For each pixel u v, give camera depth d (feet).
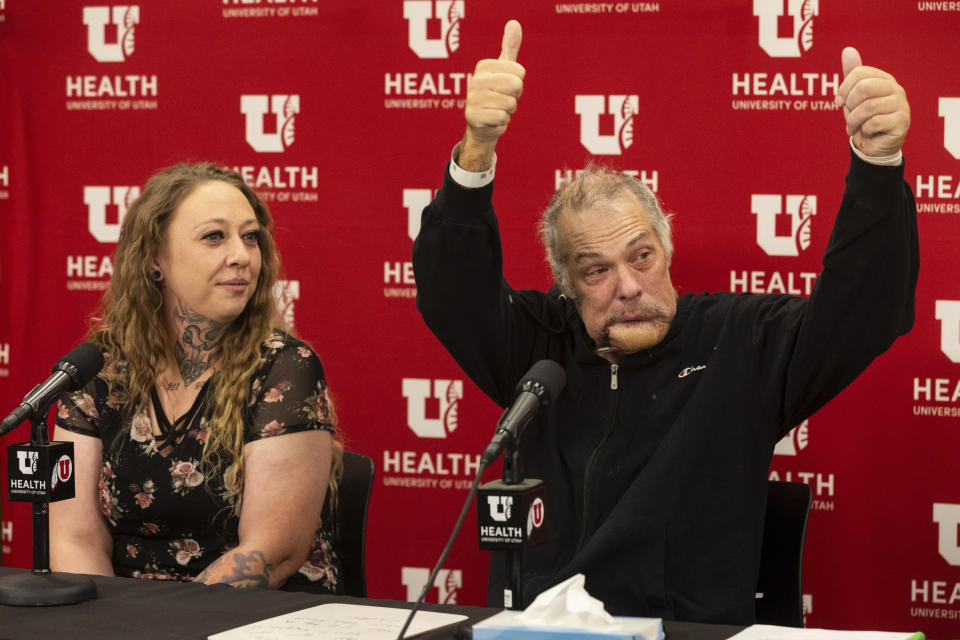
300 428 7.21
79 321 10.49
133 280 7.50
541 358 7.20
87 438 7.44
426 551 9.98
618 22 9.26
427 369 9.87
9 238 10.58
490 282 6.57
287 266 10.05
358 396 10.01
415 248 6.59
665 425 6.79
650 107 9.27
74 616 5.07
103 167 10.36
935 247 8.86
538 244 9.53
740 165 9.14
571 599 4.47
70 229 10.46
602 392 6.97
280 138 9.99
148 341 7.47
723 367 6.74
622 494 6.75
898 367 8.98
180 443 7.26
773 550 7.43
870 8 8.82
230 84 10.05
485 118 5.74
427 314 6.73
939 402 8.93
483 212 6.31
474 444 9.85
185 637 4.70
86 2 10.27
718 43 9.09
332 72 9.85
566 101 9.41
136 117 10.26
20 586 5.29
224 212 7.43
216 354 7.54
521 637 4.33
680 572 6.49
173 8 10.11
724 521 6.56
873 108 5.52
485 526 4.52
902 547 9.05
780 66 9.01
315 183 9.96
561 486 6.89
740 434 6.65
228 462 7.19
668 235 6.94
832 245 6.08
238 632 4.73
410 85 9.71
